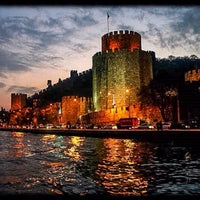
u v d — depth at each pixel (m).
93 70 69.06
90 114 67.12
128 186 10.51
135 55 62.50
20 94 135.38
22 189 10.07
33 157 22.03
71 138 46.75
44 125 95.19
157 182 11.19
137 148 26.75
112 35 67.75
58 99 124.50
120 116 55.34
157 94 50.56
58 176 13.01
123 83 61.97
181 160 18.33
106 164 17.17
